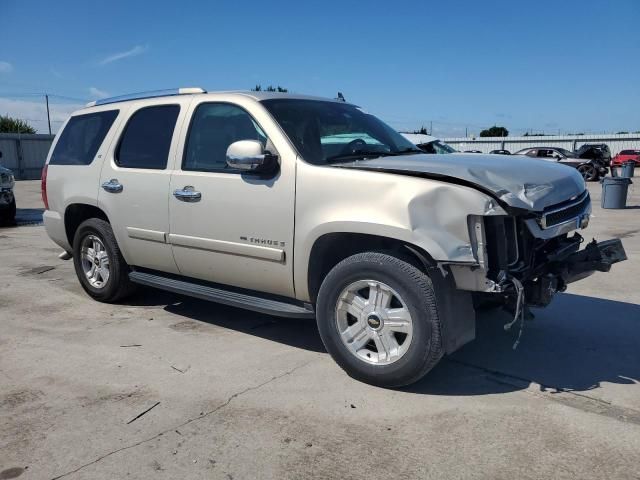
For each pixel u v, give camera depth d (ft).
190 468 9.25
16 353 14.32
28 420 10.85
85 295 19.80
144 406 11.39
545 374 12.85
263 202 13.14
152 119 16.33
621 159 123.13
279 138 13.19
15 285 21.27
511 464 9.25
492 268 11.11
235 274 14.21
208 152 14.61
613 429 10.34
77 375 12.94
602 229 35.17
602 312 17.43
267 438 10.14
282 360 13.73
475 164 12.17
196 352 14.29
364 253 11.94
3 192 38.91
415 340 11.30
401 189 11.21
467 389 12.06
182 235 14.98
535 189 11.29
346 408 11.22
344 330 12.43
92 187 17.49
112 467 9.29
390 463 9.34
